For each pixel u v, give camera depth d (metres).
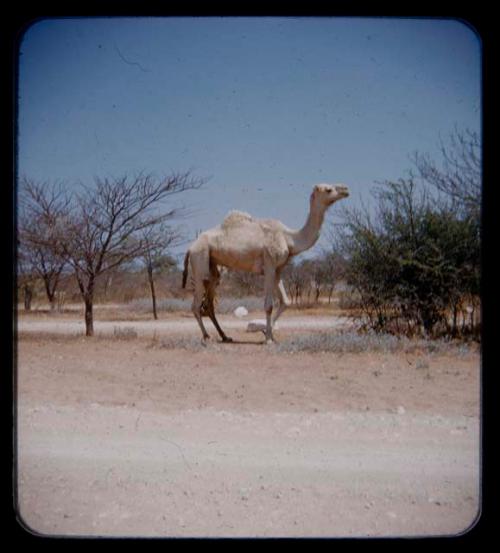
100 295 32.22
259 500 5.13
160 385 9.43
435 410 8.03
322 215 14.08
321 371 10.34
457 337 13.73
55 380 9.80
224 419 7.59
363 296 14.73
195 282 14.51
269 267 14.20
